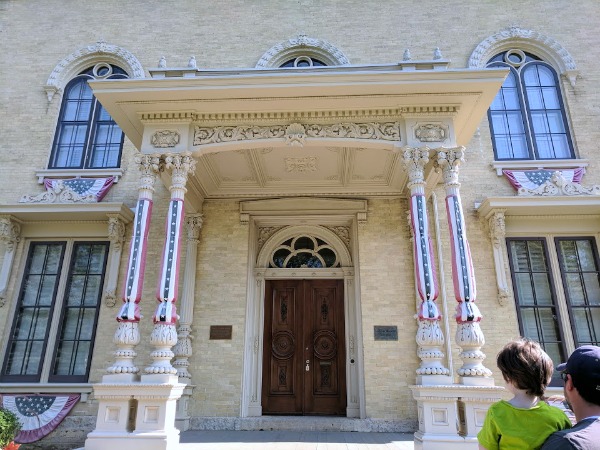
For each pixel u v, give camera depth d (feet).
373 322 30.94
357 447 22.79
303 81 23.45
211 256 32.78
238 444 23.39
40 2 39.65
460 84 23.32
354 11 37.96
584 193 31.12
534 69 36.32
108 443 19.97
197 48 37.47
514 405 8.79
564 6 37.22
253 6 38.58
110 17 38.86
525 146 34.32
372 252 32.37
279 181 32.96
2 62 37.86
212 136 25.13
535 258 31.50
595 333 29.99
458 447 19.30
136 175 34.30
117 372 21.30
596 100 34.60
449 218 23.29
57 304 31.76
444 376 20.80
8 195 34.04
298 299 34.24
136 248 23.31
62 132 36.40
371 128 24.73
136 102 24.48
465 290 21.99
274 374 32.81
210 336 31.07
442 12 37.45
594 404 7.12
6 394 29.71
